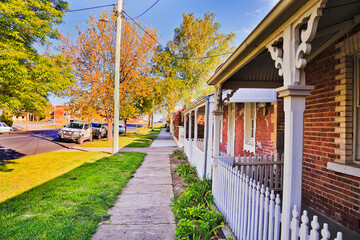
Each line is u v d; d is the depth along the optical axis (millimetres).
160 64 24438
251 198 3043
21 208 4355
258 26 2434
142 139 22078
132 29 18188
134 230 3670
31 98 5621
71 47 16953
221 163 4379
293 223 2039
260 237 2643
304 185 4621
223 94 6449
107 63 17703
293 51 2123
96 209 4410
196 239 3209
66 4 7012
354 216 3369
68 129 17844
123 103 18547
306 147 4570
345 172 3457
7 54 4535
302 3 1915
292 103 2137
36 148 14398
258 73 4773
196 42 23953
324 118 4055
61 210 4281
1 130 25922
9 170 7820
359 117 3477
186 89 24578
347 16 3025
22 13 5238
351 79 3562
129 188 5992
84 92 17578
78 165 8812
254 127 8289
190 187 5402
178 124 19297
